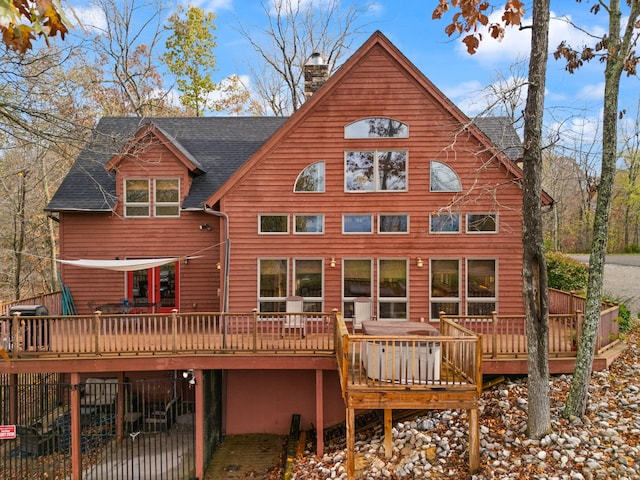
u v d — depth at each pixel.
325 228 12.30
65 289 13.80
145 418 11.89
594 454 7.39
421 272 12.25
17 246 23.81
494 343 10.06
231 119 17.58
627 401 8.81
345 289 12.35
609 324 10.86
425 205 12.23
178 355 10.26
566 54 8.92
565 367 10.08
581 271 15.22
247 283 12.30
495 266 12.20
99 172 15.05
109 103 27.41
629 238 37.94
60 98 15.46
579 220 37.75
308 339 11.38
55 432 11.16
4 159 22.64
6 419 11.43
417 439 8.87
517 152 13.55
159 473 10.17
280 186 12.28
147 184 14.09
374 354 8.06
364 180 12.29
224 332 10.42
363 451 9.31
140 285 14.20
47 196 22.83
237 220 12.28
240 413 12.01
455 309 12.29
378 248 12.28
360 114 12.17
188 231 14.16
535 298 8.23
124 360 10.21
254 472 10.16
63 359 10.09
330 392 11.86
